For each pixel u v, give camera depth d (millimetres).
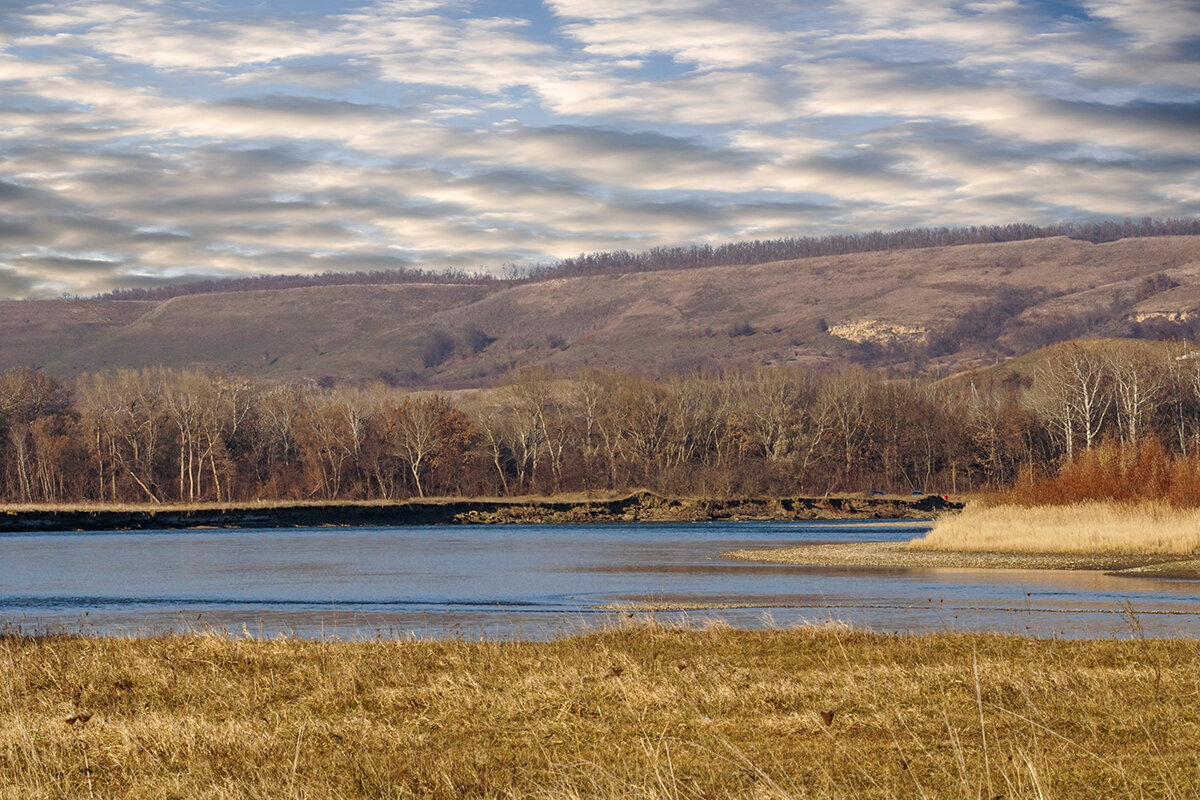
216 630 32125
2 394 135875
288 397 149625
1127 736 15766
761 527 104938
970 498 128500
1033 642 24859
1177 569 49906
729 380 160500
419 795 13852
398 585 48562
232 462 130875
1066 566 52875
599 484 135000
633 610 37906
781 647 24906
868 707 17891
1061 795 13031
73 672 22547
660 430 143000
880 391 155125
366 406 144875
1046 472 137625
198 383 138250
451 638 31094
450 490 135500
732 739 16234
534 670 22094
